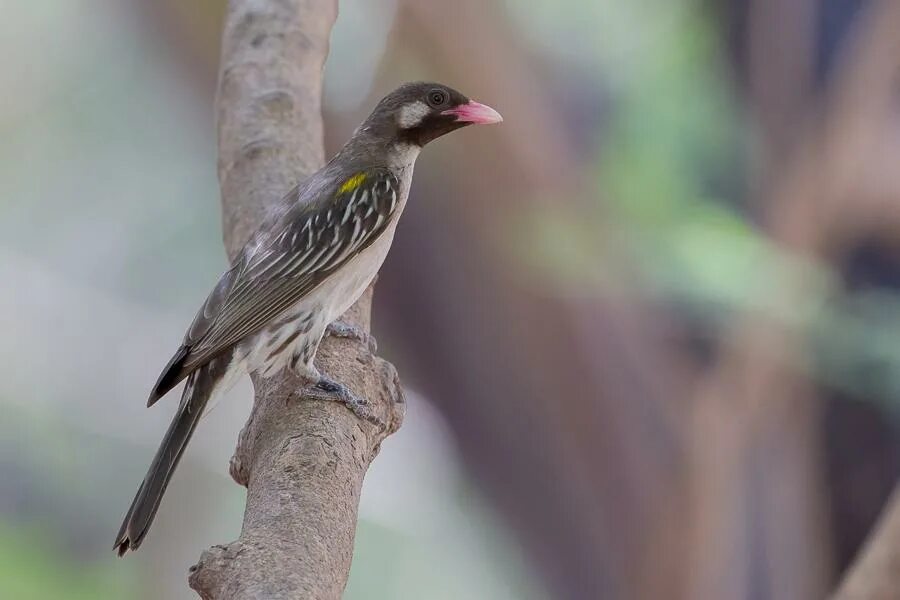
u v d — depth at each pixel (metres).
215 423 18.89
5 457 20.16
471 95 14.18
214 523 18.72
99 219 20.78
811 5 14.57
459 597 19.25
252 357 6.76
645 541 15.59
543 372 15.14
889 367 14.35
